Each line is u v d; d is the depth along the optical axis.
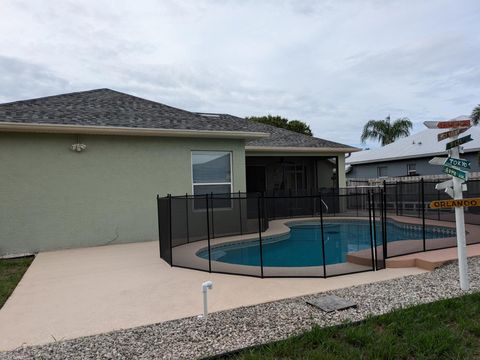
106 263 6.85
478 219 10.40
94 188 8.98
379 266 5.82
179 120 10.42
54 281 5.59
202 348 2.98
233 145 10.80
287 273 5.59
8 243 8.12
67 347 3.11
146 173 9.59
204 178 10.43
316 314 3.67
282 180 18.34
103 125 8.88
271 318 3.61
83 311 4.15
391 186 15.60
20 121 8.05
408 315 3.46
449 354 2.75
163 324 3.59
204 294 3.72
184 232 8.88
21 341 3.34
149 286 5.12
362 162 22.94
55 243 8.54
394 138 33.41
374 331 3.17
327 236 11.27
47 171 8.51
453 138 4.56
